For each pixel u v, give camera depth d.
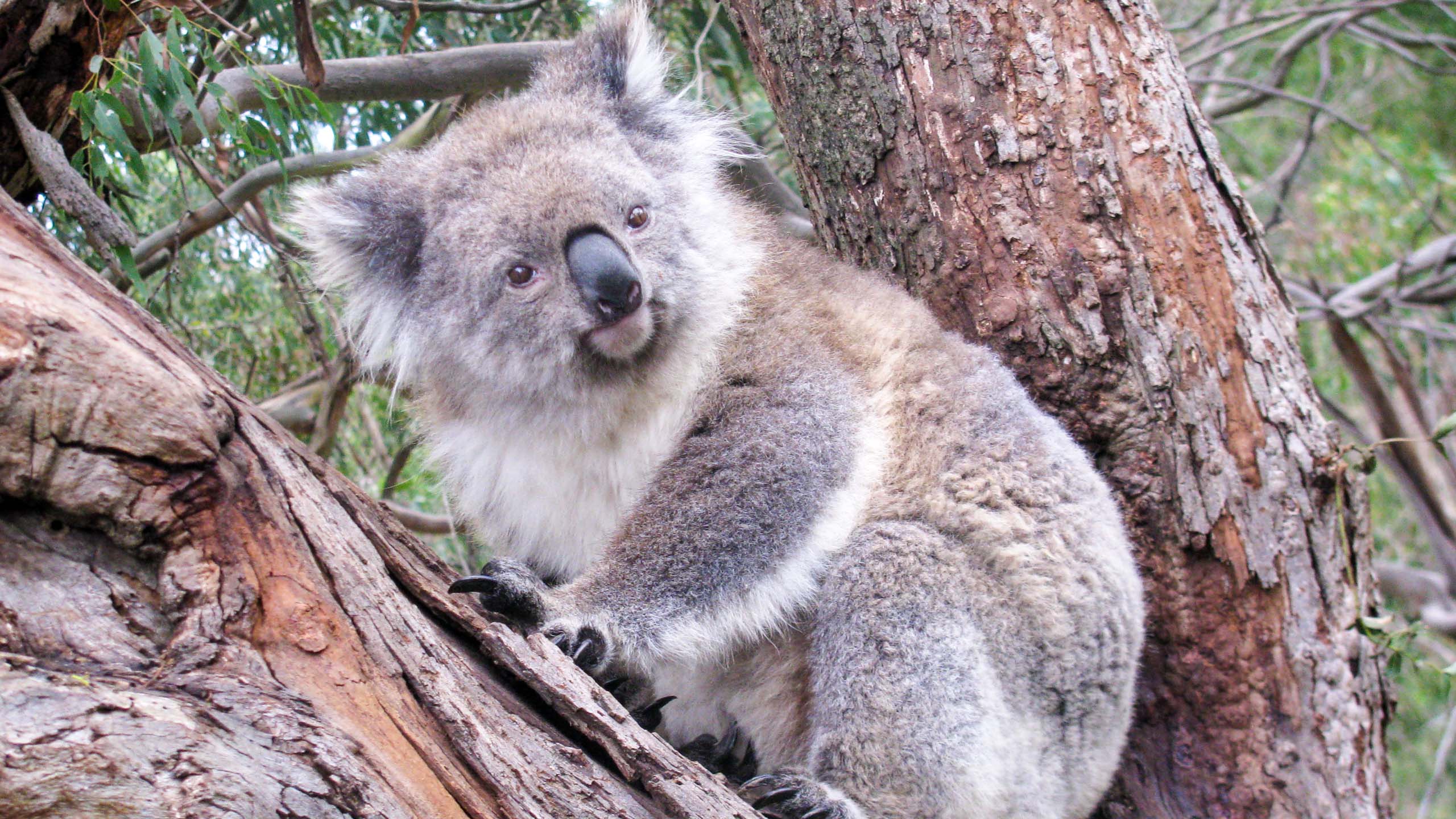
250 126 1.71
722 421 1.59
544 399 1.61
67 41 1.57
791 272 1.65
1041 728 1.59
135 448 1.36
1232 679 1.65
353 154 1.91
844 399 1.59
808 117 1.71
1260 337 1.64
